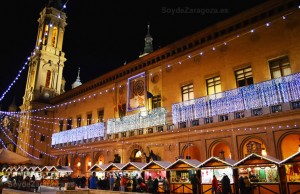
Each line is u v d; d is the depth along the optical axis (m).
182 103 26.12
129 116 30.97
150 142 27.95
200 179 19.25
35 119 47.47
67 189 23.16
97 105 37.22
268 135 19.83
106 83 36.38
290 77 19.53
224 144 23.09
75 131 39.56
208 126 23.42
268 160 15.93
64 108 45.16
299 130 18.45
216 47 25.00
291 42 20.28
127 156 30.16
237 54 23.38
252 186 16.97
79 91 41.75
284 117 19.25
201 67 25.78
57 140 43.19
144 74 30.91
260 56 21.84
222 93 23.34
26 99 51.66
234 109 22.05
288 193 15.66
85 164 36.59
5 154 24.27
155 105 29.41
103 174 30.20
